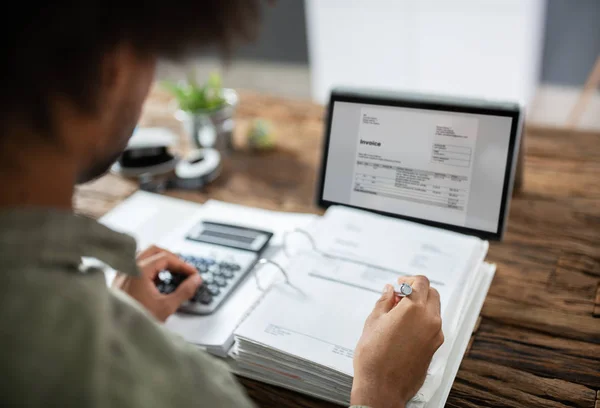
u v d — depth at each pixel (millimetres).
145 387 338
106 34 330
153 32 339
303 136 1299
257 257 871
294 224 965
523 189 1045
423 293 649
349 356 642
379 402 550
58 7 308
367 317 694
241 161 1226
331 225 887
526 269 851
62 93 332
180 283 798
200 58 379
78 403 303
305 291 757
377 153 871
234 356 704
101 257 381
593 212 961
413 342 587
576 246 888
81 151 375
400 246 830
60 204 378
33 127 334
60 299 326
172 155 1199
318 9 3275
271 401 665
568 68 2797
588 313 756
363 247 836
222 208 1038
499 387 659
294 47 3465
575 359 687
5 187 344
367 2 3121
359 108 875
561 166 1095
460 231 832
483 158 803
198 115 1188
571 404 630
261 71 3629
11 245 326
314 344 664
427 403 628
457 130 813
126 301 404
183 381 371
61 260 347
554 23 2717
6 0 301
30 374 300
